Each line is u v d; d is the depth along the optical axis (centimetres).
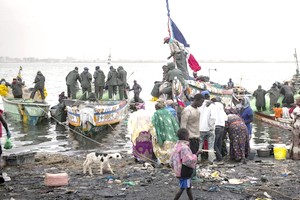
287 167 1102
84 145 1700
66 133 2028
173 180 968
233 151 1177
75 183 958
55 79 7919
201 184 932
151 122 1111
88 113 1912
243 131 1168
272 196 847
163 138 1095
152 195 852
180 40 1508
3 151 1566
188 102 1316
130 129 1166
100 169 1056
